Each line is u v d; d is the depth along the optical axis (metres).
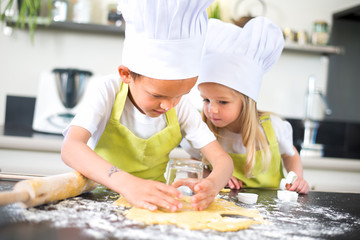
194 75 0.92
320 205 0.99
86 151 0.92
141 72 0.89
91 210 0.78
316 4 2.65
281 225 0.76
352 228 0.77
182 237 0.64
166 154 1.21
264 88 2.63
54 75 2.12
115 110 1.12
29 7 2.20
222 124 1.29
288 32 2.50
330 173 2.06
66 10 2.30
